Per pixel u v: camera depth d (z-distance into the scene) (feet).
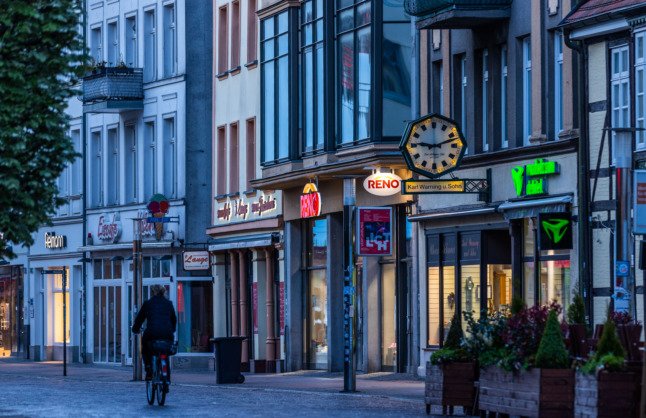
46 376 223.71
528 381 99.45
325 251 209.05
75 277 290.56
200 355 251.39
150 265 261.03
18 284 313.53
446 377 113.80
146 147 268.00
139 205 268.62
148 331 137.69
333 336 205.98
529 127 160.97
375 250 150.61
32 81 114.62
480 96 171.01
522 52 161.68
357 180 193.06
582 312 101.35
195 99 255.70
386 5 182.91
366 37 184.75
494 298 167.63
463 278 172.45
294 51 207.62
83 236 286.66
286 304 218.38
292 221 217.36
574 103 150.20
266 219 223.92
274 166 211.61
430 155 161.38
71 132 295.89
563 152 151.12
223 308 246.27
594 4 144.97
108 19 280.51
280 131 211.41
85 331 284.00
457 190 163.43
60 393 163.63
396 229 188.96
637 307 136.67
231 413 124.16
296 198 214.28
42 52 115.34
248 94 235.40
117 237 273.33
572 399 97.50
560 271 152.66
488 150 168.14
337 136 192.65
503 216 163.02
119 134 277.23
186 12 255.70
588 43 146.00
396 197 185.57
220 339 185.57
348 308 152.46
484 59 169.99
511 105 162.81
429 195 178.91
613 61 142.51
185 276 253.85
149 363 138.92
